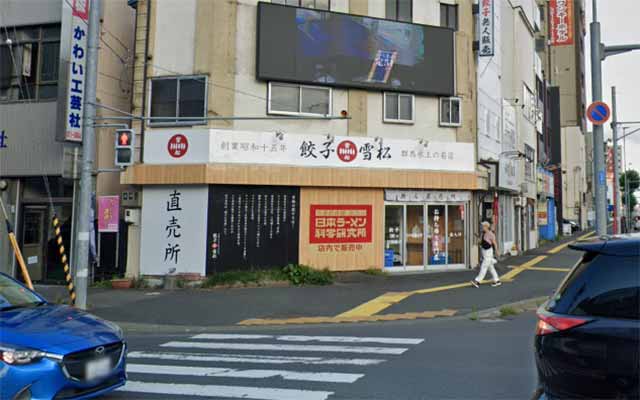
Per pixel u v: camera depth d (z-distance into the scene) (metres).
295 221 16.28
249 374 6.94
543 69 36.12
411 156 17.67
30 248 17.67
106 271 16.30
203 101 15.81
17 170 17.62
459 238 18.77
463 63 18.84
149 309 12.19
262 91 16.22
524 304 12.42
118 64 17.53
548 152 38.88
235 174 15.52
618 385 3.43
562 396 3.67
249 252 15.78
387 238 17.66
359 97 17.30
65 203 17.45
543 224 34.28
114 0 17.41
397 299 13.20
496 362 7.29
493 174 20.22
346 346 8.64
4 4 18.25
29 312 5.89
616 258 3.75
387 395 5.89
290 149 16.23
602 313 3.61
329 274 15.95
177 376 6.88
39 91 17.84
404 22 17.81
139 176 15.69
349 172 16.72
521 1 27.52
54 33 17.94
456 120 18.59
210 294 13.95
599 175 12.95
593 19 13.34
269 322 11.05
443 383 6.32
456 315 11.46
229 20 16.05
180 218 15.59
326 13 16.86
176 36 16.14
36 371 4.82
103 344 5.43
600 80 13.26
